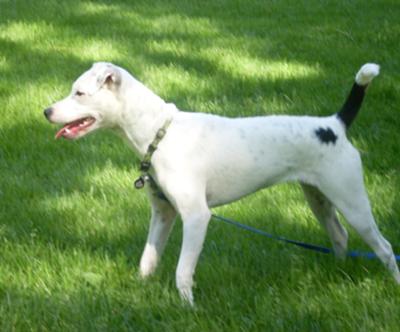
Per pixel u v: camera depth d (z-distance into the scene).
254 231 5.21
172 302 4.34
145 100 4.38
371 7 11.99
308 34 10.41
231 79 8.56
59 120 4.41
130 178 6.23
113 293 4.51
